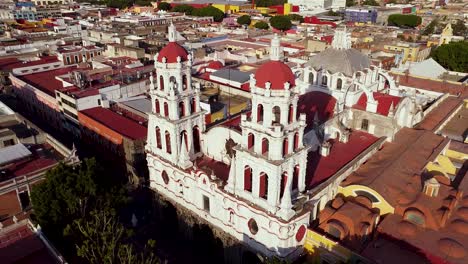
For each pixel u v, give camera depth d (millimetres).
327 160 61281
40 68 135250
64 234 52375
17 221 58406
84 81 107688
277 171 47125
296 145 49781
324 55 73875
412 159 64812
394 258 47469
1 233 55719
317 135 62312
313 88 74250
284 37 185750
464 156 74500
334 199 57000
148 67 124562
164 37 176375
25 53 155125
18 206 63906
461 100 101562
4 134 75062
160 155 66500
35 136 78000
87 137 95188
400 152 66375
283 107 46031
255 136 48312
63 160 68875
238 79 103625
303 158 50438
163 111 61781
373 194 55062
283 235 49781
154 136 66000
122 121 89438
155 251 64750
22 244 53500
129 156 81062
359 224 50844
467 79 122000
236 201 54281
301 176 51562
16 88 130500
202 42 170500
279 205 49469
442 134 88000
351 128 73312
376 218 52812
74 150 70875
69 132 105188
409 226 51469
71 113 100312
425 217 52625
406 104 72625
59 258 50250
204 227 63562
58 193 57375
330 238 50594
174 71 58906
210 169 60125
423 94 107312
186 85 61719
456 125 93312
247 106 91875
